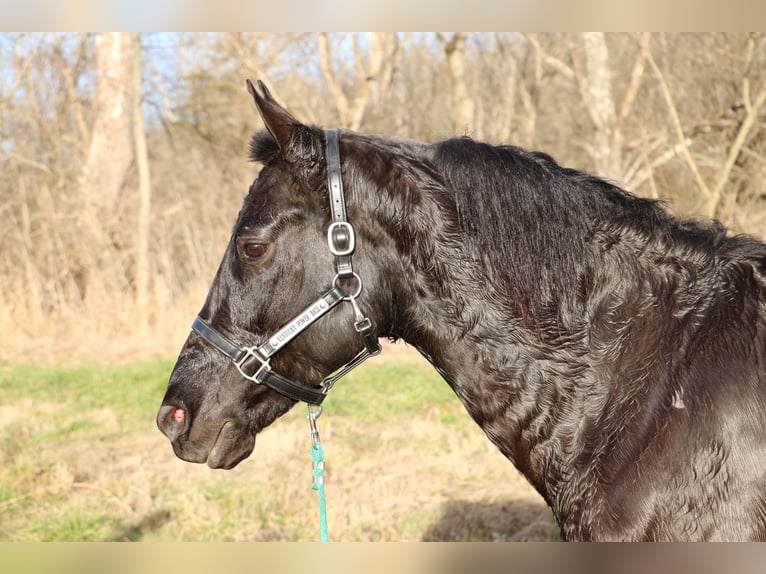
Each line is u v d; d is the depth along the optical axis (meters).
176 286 13.06
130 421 7.62
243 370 2.28
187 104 17.09
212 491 5.56
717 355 2.01
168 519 5.11
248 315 2.27
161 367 9.84
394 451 6.29
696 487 1.90
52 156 15.98
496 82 16.12
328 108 15.96
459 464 5.89
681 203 12.44
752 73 12.40
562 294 2.14
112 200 14.41
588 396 2.10
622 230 2.18
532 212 2.16
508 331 2.15
